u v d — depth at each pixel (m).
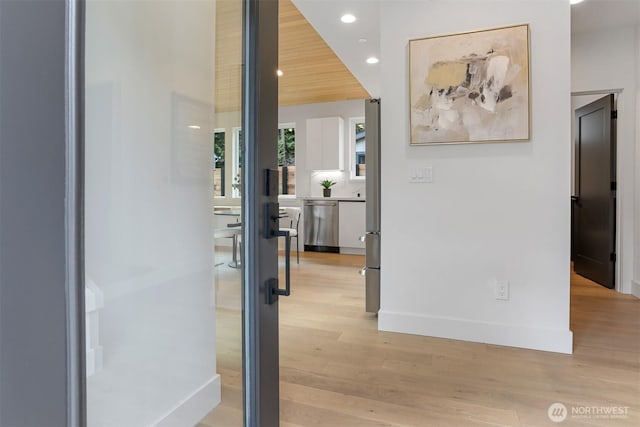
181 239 1.31
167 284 1.26
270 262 1.16
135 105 1.11
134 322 1.13
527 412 1.68
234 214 1.18
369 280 3.03
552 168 2.35
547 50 2.33
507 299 2.45
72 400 0.60
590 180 4.15
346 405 1.74
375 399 1.79
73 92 0.59
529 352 2.32
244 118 1.13
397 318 2.68
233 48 1.18
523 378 1.99
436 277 2.60
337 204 6.15
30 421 0.55
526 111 2.36
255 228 1.11
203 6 1.28
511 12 2.39
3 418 0.53
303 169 6.72
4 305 0.53
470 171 2.51
